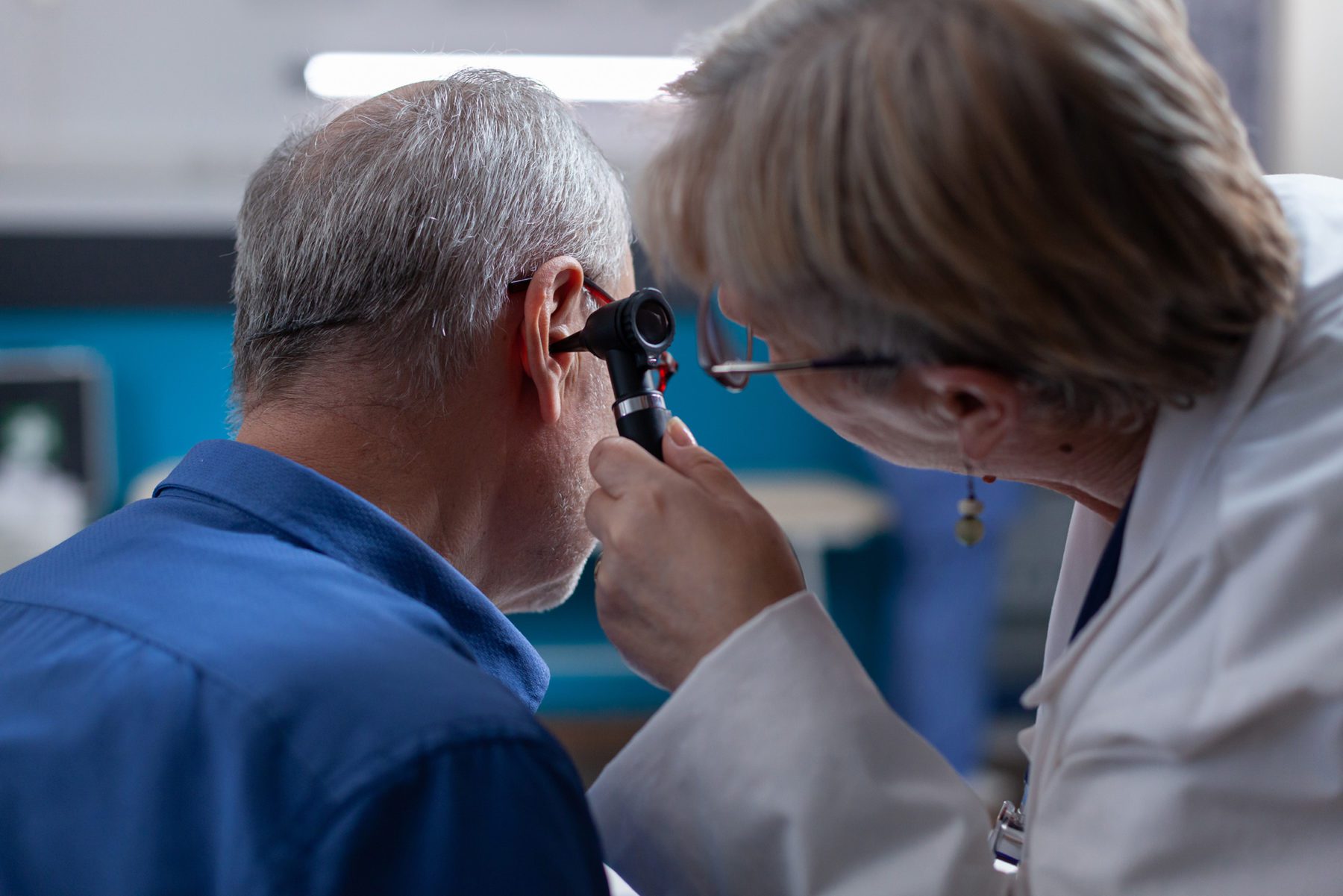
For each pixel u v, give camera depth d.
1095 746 0.65
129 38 3.80
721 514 0.74
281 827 0.53
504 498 0.85
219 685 0.58
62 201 3.92
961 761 3.61
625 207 0.92
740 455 4.22
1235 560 0.62
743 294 0.67
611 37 3.81
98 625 0.64
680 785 0.70
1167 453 0.67
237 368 0.82
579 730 3.95
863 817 0.67
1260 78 3.60
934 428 0.71
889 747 0.70
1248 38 3.59
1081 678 0.67
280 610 0.63
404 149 0.77
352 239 0.75
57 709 0.61
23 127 3.80
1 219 3.89
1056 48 0.56
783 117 0.61
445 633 0.68
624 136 0.76
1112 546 0.72
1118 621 0.66
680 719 0.70
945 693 3.67
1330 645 0.58
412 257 0.76
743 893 0.68
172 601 0.64
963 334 0.61
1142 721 0.62
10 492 3.82
